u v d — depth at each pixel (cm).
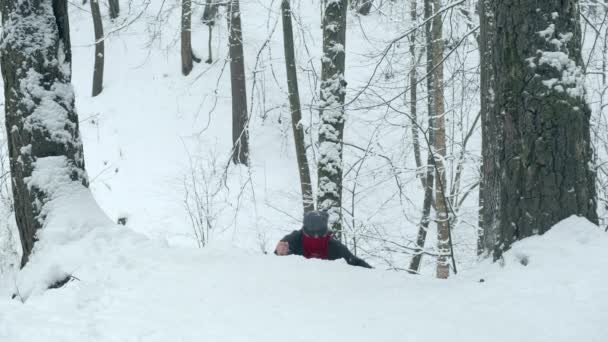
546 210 465
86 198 589
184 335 355
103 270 482
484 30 530
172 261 491
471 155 1120
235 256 505
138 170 1891
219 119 2075
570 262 427
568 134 464
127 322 377
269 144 1883
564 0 471
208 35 2400
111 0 2567
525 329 357
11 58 586
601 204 866
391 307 400
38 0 592
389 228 1297
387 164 1109
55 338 353
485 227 511
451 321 373
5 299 454
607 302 373
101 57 2253
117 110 2178
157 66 2350
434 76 1132
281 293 425
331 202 955
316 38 2156
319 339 348
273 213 1498
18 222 590
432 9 1120
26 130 580
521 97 470
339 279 457
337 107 959
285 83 2106
